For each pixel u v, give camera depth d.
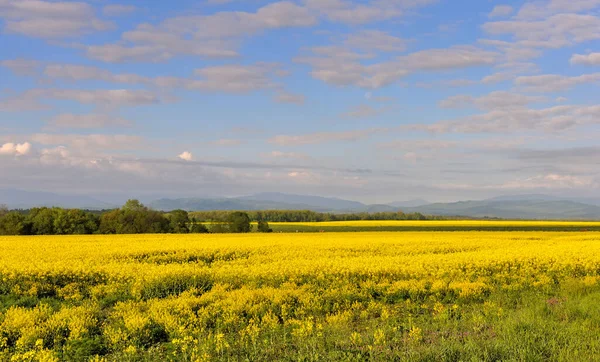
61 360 9.15
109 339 10.34
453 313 12.23
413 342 9.06
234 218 76.50
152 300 14.40
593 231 67.44
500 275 18.62
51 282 18.72
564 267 20.84
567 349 8.08
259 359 8.52
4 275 18.80
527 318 10.10
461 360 7.77
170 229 75.06
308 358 8.33
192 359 8.50
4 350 9.50
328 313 12.63
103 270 20.34
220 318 11.71
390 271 19.05
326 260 23.25
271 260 25.81
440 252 32.09
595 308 11.00
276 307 12.88
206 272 19.12
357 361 7.96
